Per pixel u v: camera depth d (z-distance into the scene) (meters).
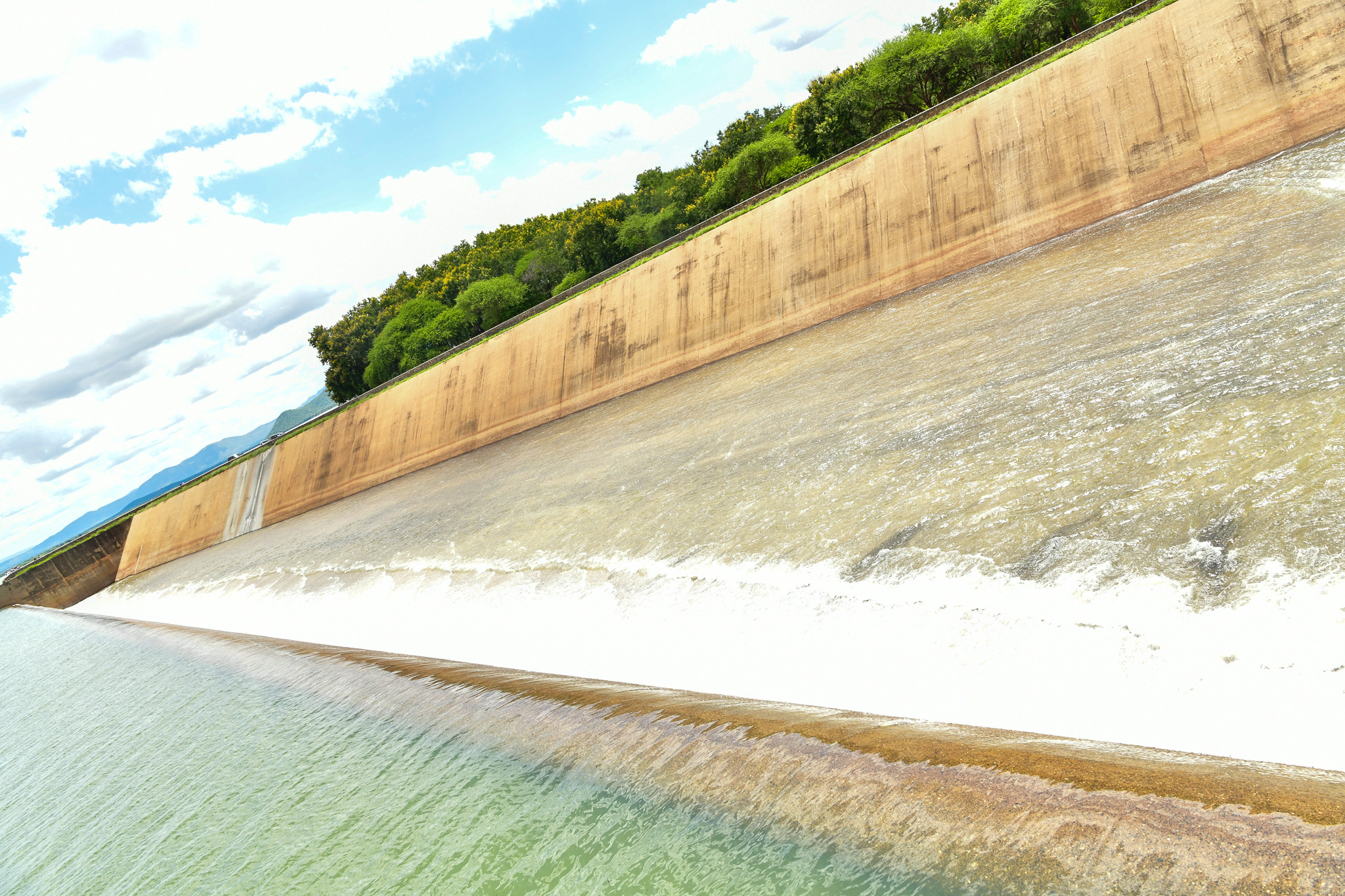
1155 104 21.98
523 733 10.47
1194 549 8.07
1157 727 6.54
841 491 13.13
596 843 7.79
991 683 7.86
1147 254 17.64
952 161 25.39
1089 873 5.30
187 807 12.73
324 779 11.62
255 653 20.97
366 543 27.50
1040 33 38.56
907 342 19.78
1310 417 9.17
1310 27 19.75
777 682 9.52
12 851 14.30
